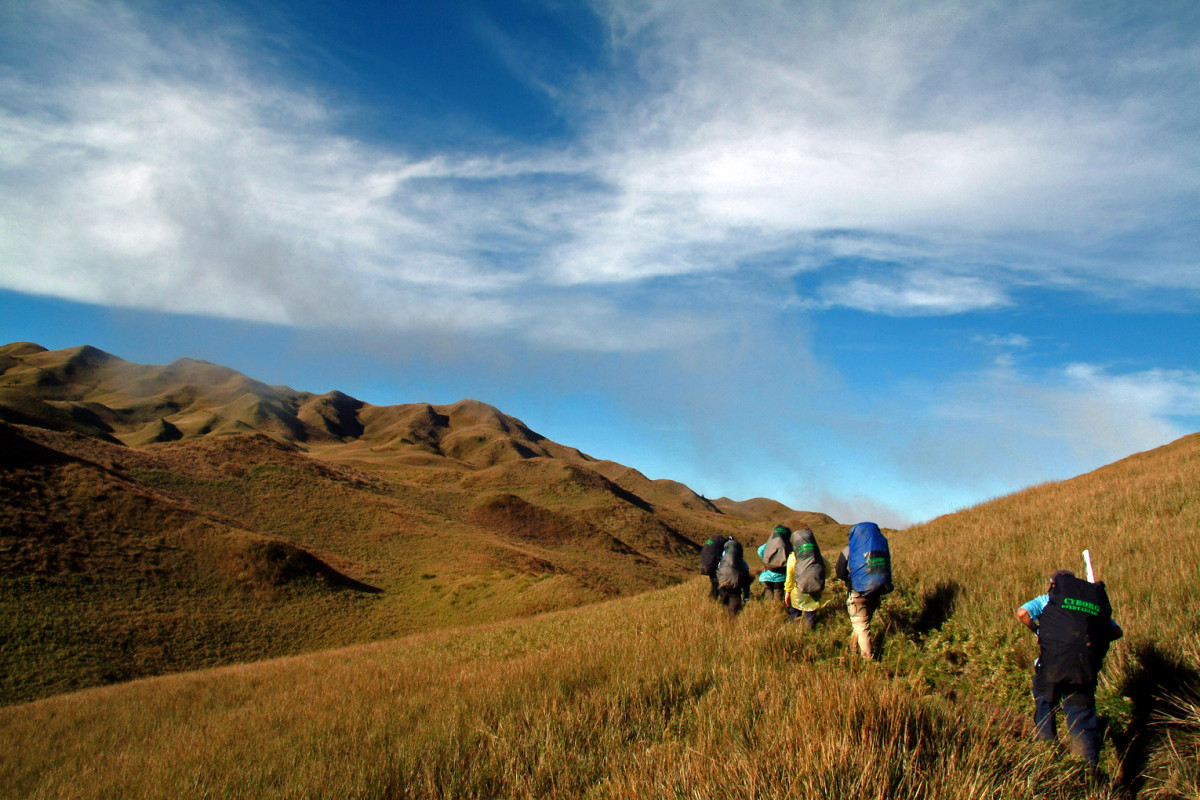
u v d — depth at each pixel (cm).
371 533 7494
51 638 3541
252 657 3972
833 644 632
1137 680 427
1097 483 1630
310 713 737
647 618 1038
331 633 4531
